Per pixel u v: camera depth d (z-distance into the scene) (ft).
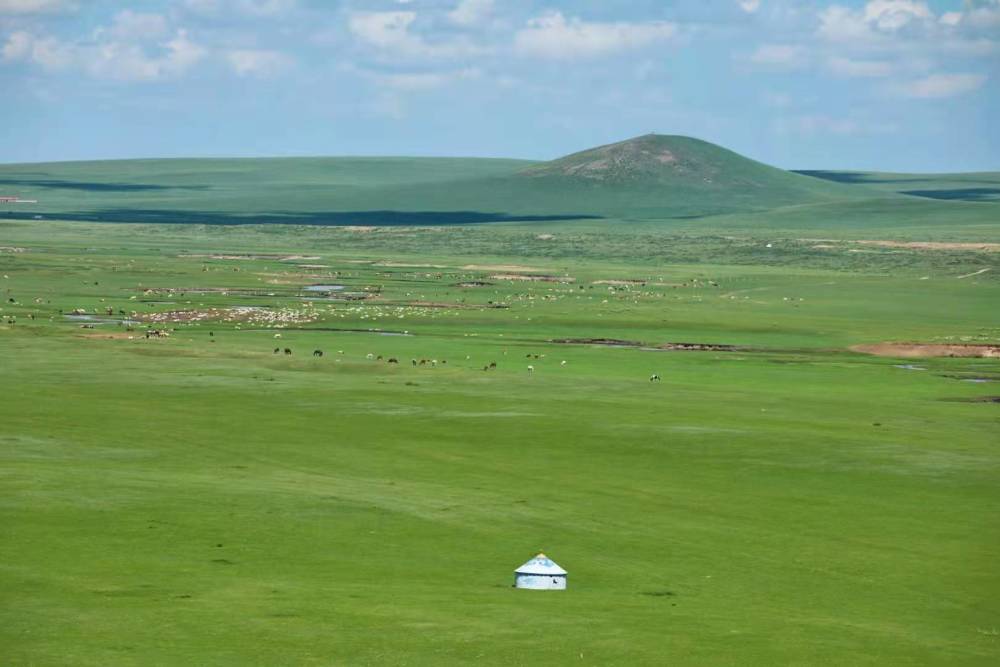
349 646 237.66
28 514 342.03
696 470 440.04
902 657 245.45
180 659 227.20
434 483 412.98
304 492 385.91
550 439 487.20
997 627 271.90
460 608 268.62
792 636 256.93
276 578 293.02
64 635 239.50
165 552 312.50
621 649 241.55
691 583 305.53
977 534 360.69
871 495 407.44
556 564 309.01
